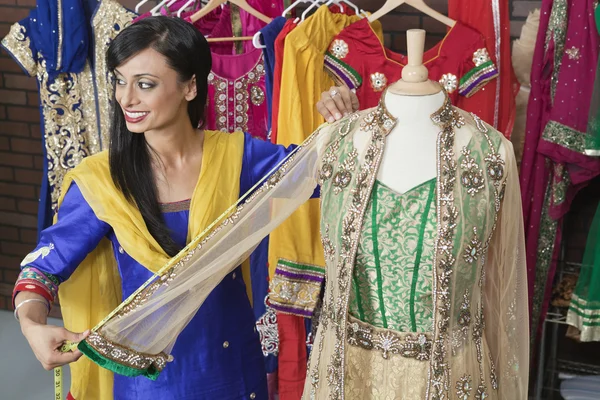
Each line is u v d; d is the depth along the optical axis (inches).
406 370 55.4
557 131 92.4
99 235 62.2
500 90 93.0
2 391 117.8
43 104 106.8
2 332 137.0
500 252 58.5
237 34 104.0
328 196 58.2
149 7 123.8
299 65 89.7
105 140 108.0
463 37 90.0
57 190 110.7
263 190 61.6
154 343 58.6
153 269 61.1
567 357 117.4
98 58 104.7
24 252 144.5
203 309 63.2
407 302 55.1
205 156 64.2
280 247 87.3
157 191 62.7
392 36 112.0
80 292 66.4
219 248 60.8
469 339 56.2
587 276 98.7
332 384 56.9
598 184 108.8
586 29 89.4
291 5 97.2
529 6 104.9
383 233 55.1
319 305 90.9
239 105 100.3
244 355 66.1
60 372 61.1
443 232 53.6
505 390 61.2
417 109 55.7
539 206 99.0
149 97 58.5
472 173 54.7
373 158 55.7
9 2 131.4
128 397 63.8
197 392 63.2
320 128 62.0
